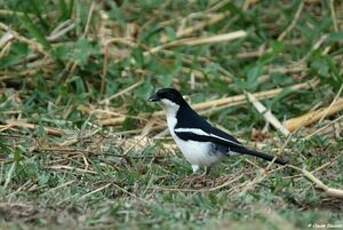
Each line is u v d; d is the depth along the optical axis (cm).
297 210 1082
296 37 1741
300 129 1416
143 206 1080
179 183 1202
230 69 1641
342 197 1113
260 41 1714
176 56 1594
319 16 1795
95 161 1270
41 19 1623
